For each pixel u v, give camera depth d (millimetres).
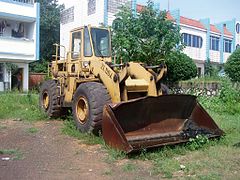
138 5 24031
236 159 6453
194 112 8148
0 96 15188
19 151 7070
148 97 7078
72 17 27328
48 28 33031
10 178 5445
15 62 26094
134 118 7270
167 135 7508
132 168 5949
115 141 6812
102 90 7922
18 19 25781
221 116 11633
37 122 10266
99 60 8805
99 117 7770
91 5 24562
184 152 6930
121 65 8078
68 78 9703
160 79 8211
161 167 5949
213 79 17375
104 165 6180
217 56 34688
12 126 9648
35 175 5609
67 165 6172
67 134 8398
